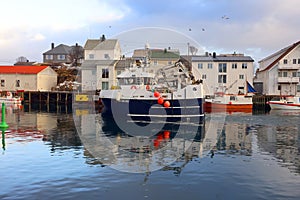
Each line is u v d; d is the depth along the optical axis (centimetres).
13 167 1020
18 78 5484
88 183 868
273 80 5147
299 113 3659
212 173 974
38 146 1375
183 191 818
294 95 5050
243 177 939
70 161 1095
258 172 993
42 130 1922
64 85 5534
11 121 2477
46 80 5738
